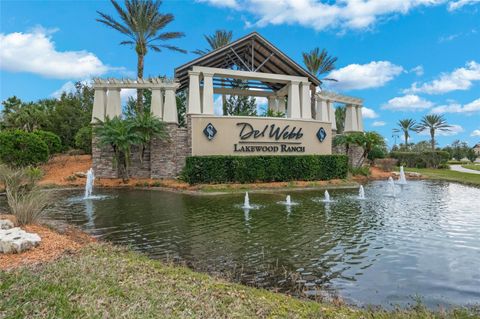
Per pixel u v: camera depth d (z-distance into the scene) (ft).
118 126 64.90
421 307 12.71
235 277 16.24
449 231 26.25
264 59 86.69
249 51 84.38
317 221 30.35
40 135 78.02
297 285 15.29
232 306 11.54
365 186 65.57
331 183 65.62
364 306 13.07
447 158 130.62
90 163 80.89
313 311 11.65
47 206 37.19
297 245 22.18
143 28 82.38
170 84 70.13
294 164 66.90
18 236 17.70
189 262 18.53
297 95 82.28
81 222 29.43
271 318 10.68
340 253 20.35
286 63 82.89
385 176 85.66
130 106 97.45
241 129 68.74
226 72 74.84
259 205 40.24
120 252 18.76
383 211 35.83
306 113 82.89
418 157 130.31
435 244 22.38
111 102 70.64
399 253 20.31
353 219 31.30
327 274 16.78
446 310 12.51
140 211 35.55
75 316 9.73
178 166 69.10
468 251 20.70
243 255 19.94
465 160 252.42
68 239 20.66
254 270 17.31
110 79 70.13
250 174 62.80
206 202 42.55
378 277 16.35
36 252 16.83
